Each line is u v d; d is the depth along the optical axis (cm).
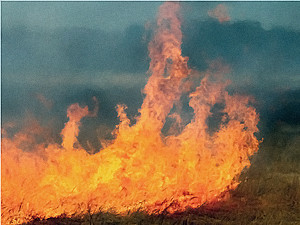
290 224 412
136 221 422
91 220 424
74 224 416
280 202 467
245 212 439
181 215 435
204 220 421
